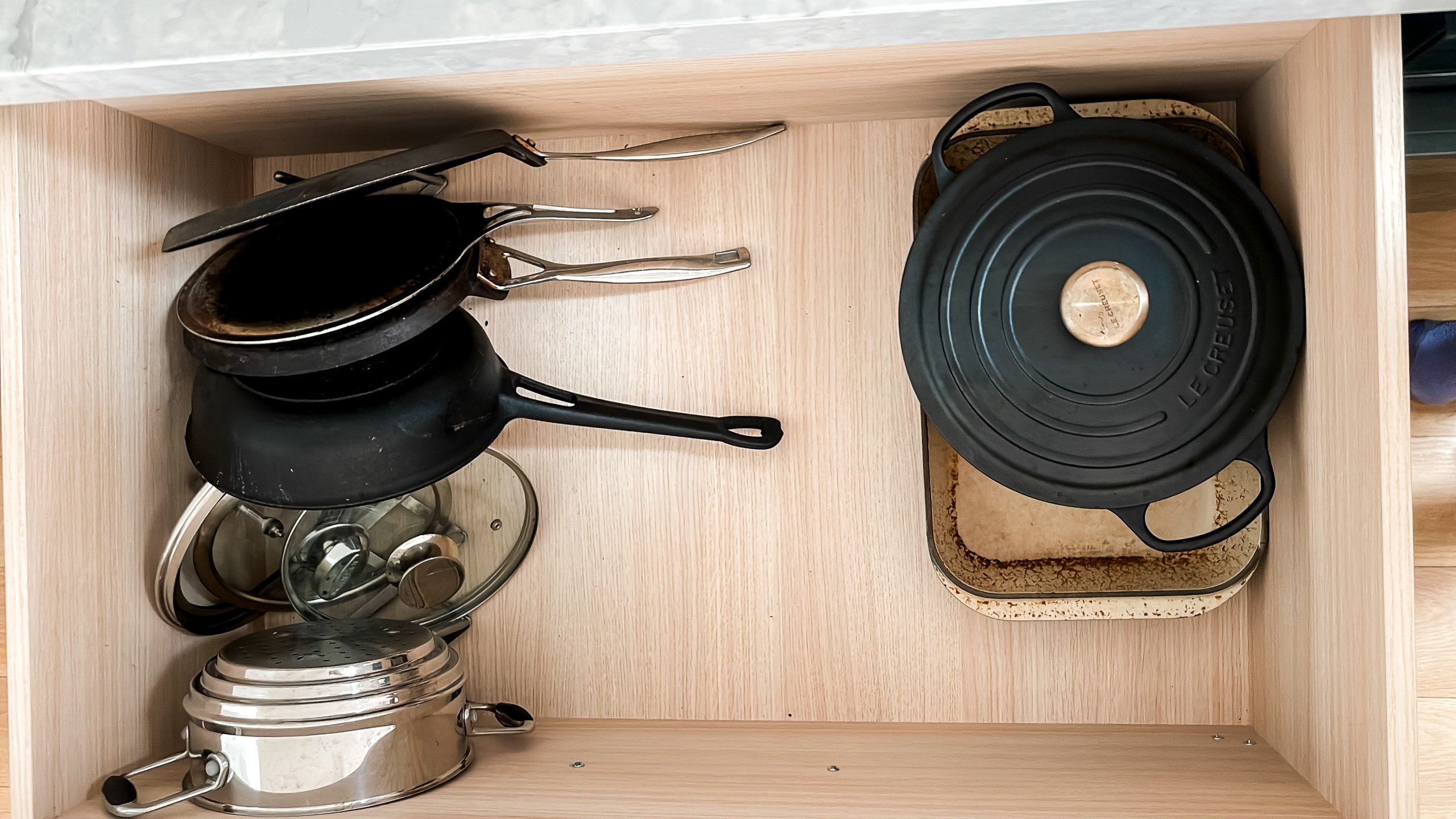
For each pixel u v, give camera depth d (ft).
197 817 2.29
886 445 2.87
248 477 2.35
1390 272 1.90
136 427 2.58
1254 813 2.15
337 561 2.82
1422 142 2.12
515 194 3.00
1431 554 2.79
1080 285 2.35
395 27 1.80
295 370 2.21
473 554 2.98
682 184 2.95
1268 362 2.30
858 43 1.86
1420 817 2.77
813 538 2.90
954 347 2.44
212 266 2.55
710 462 2.94
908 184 2.87
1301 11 1.75
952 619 2.85
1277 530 2.52
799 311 2.91
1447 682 2.78
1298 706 2.39
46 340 2.28
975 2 1.69
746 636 2.92
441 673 2.49
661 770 2.50
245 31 1.84
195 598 2.81
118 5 1.86
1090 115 2.63
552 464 3.00
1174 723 2.79
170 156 2.73
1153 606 2.59
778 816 2.19
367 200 2.61
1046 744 2.65
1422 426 2.78
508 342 3.01
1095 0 1.67
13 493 2.21
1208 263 2.35
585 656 2.98
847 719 2.89
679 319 2.95
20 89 1.97
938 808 2.21
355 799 2.29
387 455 2.34
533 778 2.46
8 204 2.21
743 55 1.98
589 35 1.77
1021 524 2.78
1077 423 2.39
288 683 2.30
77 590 2.36
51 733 2.26
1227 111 2.75
